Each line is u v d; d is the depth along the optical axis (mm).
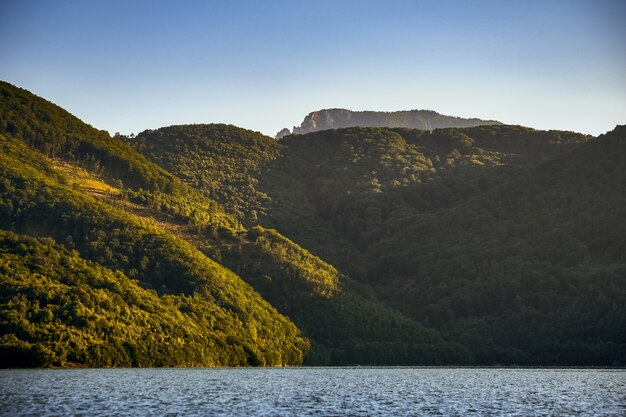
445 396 118125
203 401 105062
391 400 111500
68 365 150750
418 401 110750
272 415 93875
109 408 95750
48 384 118562
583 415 97312
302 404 104875
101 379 130250
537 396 119375
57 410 92938
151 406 98688
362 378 156000
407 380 151500
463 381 149875
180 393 113500
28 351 146250
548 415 97062
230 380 139625
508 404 108125
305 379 149000
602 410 102312
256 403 104625
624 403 110250
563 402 111188
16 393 106250
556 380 154125
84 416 89188
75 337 153625
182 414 92812
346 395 117562
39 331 151250
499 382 147750
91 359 153750
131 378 134625
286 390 123500
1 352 145000
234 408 99062
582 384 143000
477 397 117125
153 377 139000
